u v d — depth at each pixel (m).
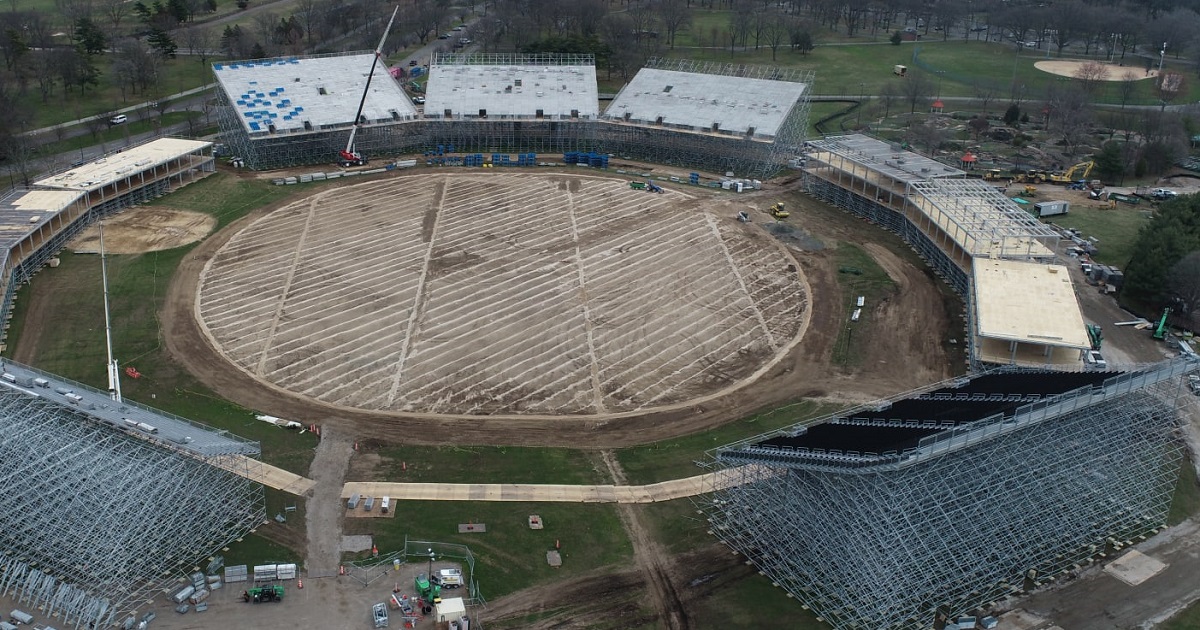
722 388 145.50
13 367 120.81
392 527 111.19
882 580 96.81
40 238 179.88
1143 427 114.69
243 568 102.00
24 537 103.75
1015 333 144.00
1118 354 155.50
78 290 168.38
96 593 98.50
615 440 131.38
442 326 162.50
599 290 176.75
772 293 176.12
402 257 188.25
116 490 101.69
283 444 126.75
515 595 101.81
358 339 157.38
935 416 110.31
